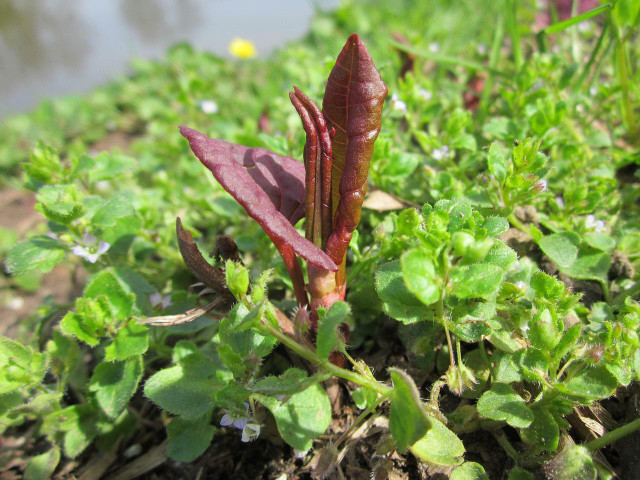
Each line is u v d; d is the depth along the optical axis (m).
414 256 0.07
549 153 0.14
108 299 0.09
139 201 0.13
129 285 0.11
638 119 0.15
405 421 0.07
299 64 0.25
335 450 0.09
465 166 0.13
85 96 0.32
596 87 0.16
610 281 0.11
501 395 0.08
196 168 0.18
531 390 0.09
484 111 0.16
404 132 0.17
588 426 0.09
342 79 0.07
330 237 0.08
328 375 0.08
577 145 0.13
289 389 0.07
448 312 0.08
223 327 0.08
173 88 0.25
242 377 0.08
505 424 0.09
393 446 0.08
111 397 0.10
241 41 0.31
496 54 0.17
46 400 0.10
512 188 0.10
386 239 0.10
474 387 0.09
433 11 0.27
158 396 0.09
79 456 0.12
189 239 0.08
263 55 0.34
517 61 0.16
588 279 0.11
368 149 0.07
